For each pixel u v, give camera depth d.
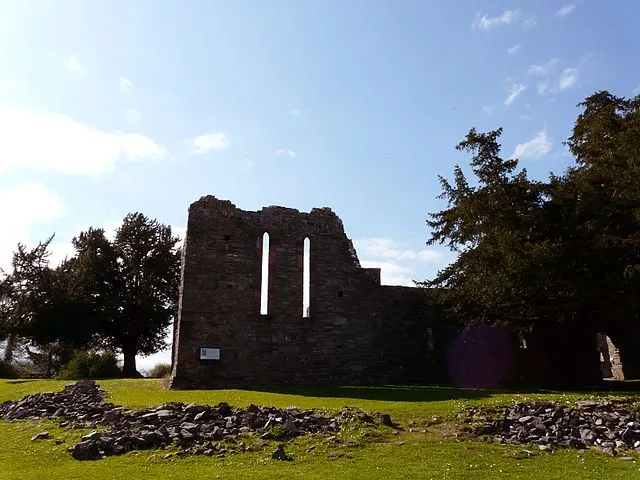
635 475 11.95
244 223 29.30
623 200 23.72
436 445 14.34
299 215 30.67
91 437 14.52
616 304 24.25
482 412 17.08
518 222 26.34
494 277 25.56
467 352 33.09
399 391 23.25
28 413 18.69
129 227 54.50
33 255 51.66
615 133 27.27
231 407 17.52
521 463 12.94
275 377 27.77
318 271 30.22
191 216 28.38
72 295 49.75
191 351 26.61
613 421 15.94
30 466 13.05
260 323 28.22
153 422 16.06
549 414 16.53
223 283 28.03
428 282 32.62
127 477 11.98
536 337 32.28
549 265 23.92
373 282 31.28
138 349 55.91
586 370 30.89
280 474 12.05
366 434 15.09
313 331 29.19
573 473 12.16
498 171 27.33
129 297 52.22
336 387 26.09
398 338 32.28
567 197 26.55
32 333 48.97
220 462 13.16
